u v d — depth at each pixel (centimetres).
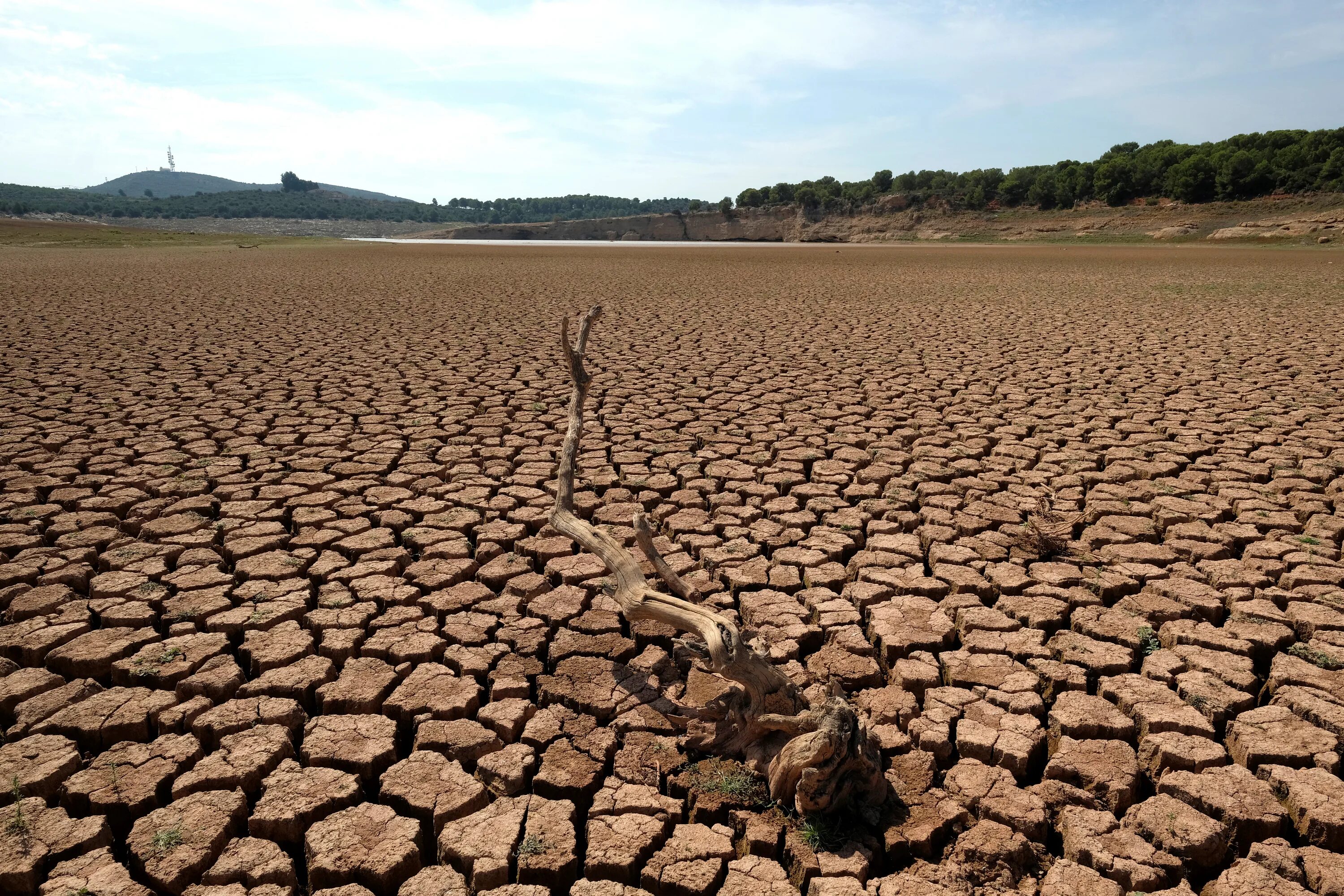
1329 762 305
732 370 1072
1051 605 435
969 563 490
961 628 422
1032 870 269
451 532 530
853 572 486
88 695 355
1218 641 392
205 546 505
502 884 262
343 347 1224
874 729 326
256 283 2273
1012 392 934
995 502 589
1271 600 438
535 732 329
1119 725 332
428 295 1989
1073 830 278
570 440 429
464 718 343
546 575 485
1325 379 980
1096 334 1369
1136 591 456
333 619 416
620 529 545
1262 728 327
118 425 768
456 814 287
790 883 257
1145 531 529
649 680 367
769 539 525
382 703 354
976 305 1823
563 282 2444
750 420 818
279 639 396
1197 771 306
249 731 326
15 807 284
